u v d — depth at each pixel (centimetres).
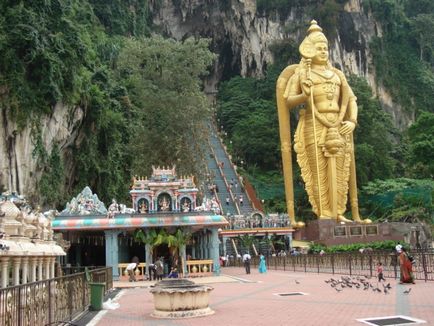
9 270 1385
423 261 2323
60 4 4062
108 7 8562
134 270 3159
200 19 11756
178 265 3234
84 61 4362
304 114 5778
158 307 1503
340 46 10500
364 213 6988
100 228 3150
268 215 5600
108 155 4891
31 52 3675
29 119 3725
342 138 5656
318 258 3356
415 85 10806
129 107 5659
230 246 5403
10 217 1458
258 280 2848
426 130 6619
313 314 1406
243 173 8362
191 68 5950
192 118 5678
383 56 10756
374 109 8662
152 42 6084
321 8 10600
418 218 6000
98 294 1691
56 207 4097
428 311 1369
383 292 1891
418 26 11231
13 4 3775
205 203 3362
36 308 1082
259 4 11356
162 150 5644
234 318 1396
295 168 8462
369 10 10919
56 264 2297
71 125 4250
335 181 5528
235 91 10769
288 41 10588
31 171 3747
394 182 6706
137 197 3444
